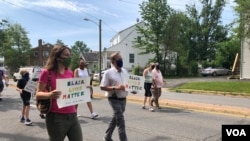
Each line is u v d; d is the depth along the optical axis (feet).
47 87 15.85
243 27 93.45
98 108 45.91
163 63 170.40
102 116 39.01
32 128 32.58
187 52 199.31
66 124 15.98
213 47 208.13
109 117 38.27
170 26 166.50
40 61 315.37
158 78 44.39
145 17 165.78
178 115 39.32
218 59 178.40
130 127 32.30
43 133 30.35
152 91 44.37
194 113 40.81
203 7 208.33
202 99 59.41
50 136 16.07
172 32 166.61
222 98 63.16
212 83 86.22
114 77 24.04
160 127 32.27
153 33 166.61
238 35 95.86
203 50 208.23
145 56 202.59
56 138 15.94
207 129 31.07
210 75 161.68
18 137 28.86
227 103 51.62
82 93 16.99
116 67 24.35
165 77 154.51
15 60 266.77
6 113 42.50
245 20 92.12
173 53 174.19
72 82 16.44
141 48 171.83
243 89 76.23
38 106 15.79
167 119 36.58
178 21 168.86
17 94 70.90
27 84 34.22
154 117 38.04
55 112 15.69
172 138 27.76
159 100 52.49
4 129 32.17
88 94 17.37
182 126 32.65
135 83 28.66
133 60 202.39
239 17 94.22
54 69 16.03
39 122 35.68
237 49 173.06
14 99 60.29
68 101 16.14
